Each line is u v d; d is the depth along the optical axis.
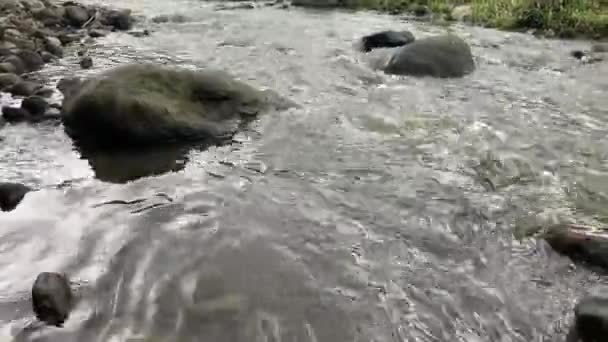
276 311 1.17
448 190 1.71
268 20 4.42
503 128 2.23
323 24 4.29
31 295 1.17
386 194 1.68
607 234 1.39
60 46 3.27
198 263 1.32
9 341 1.05
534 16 4.10
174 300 1.19
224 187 1.71
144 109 2.02
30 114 2.24
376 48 3.46
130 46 3.43
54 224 1.47
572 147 2.06
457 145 2.05
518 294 1.24
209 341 1.09
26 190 1.64
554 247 1.39
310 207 1.59
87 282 1.24
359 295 1.23
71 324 1.11
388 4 5.04
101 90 2.05
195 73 2.30
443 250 1.40
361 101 2.53
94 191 1.67
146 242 1.39
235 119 2.25
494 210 1.59
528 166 1.89
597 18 3.95
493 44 3.67
